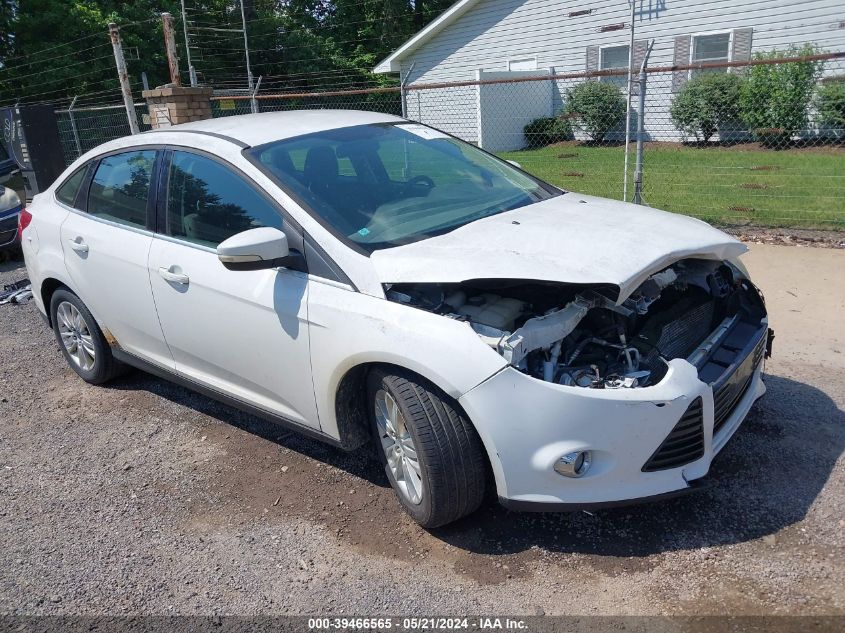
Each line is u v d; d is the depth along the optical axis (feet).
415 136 13.52
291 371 10.69
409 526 10.28
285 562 9.75
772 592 8.49
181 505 11.24
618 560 9.27
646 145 52.03
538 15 59.36
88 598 9.35
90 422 14.29
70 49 73.87
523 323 9.43
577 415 8.52
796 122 45.01
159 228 12.53
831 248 22.17
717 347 10.30
